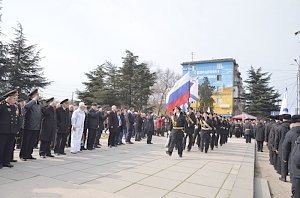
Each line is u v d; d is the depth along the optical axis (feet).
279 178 32.63
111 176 24.00
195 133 50.37
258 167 40.78
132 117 53.36
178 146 37.70
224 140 66.69
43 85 130.52
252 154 46.50
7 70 115.75
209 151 48.29
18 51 125.39
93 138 39.96
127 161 31.76
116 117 45.24
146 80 154.40
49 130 31.07
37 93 29.71
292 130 22.54
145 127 66.13
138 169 27.66
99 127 43.19
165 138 72.43
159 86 193.77
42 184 19.89
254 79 186.09
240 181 25.43
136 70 152.76
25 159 28.66
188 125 45.57
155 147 47.98
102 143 50.65
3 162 24.93
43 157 30.86
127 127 52.90
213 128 49.85
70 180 21.79
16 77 122.01
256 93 182.70
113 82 153.48
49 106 31.35
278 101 180.14
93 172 25.05
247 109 186.09
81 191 18.66
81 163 28.89
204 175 27.12
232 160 38.22
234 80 214.28
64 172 24.32
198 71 216.13
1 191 17.67
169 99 48.80
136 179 23.56
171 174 26.48
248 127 77.56
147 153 39.58
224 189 22.52
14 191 17.83
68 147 41.01
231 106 200.54
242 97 198.70
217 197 20.29
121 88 152.35
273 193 26.63
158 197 19.19
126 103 150.71
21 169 24.39
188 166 31.24
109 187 20.62
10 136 25.30
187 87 48.52
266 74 185.06
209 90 161.07
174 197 19.47
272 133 40.04
